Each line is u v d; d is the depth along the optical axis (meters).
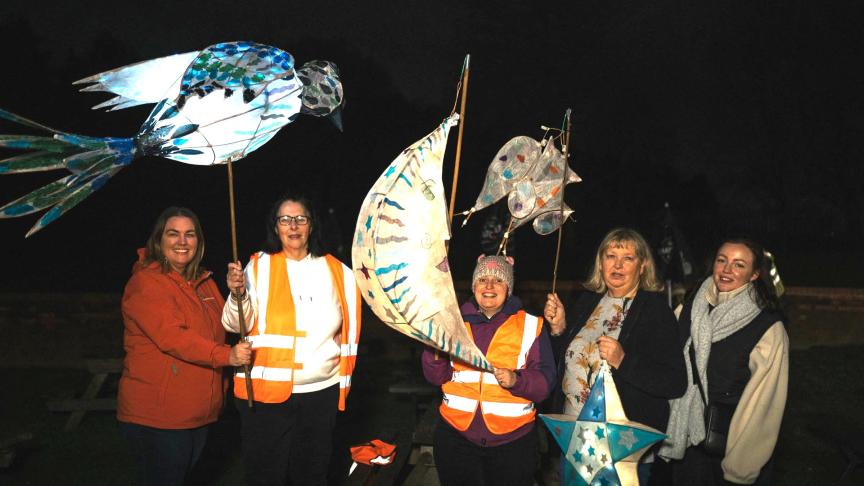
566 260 18.02
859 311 10.50
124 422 3.70
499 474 3.45
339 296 3.98
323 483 3.98
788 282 15.30
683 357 3.37
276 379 3.77
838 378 8.38
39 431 6.29
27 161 3.01
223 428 6.43
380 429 6.42
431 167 3.25
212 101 3.37
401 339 9.20
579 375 3.48
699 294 3.73
